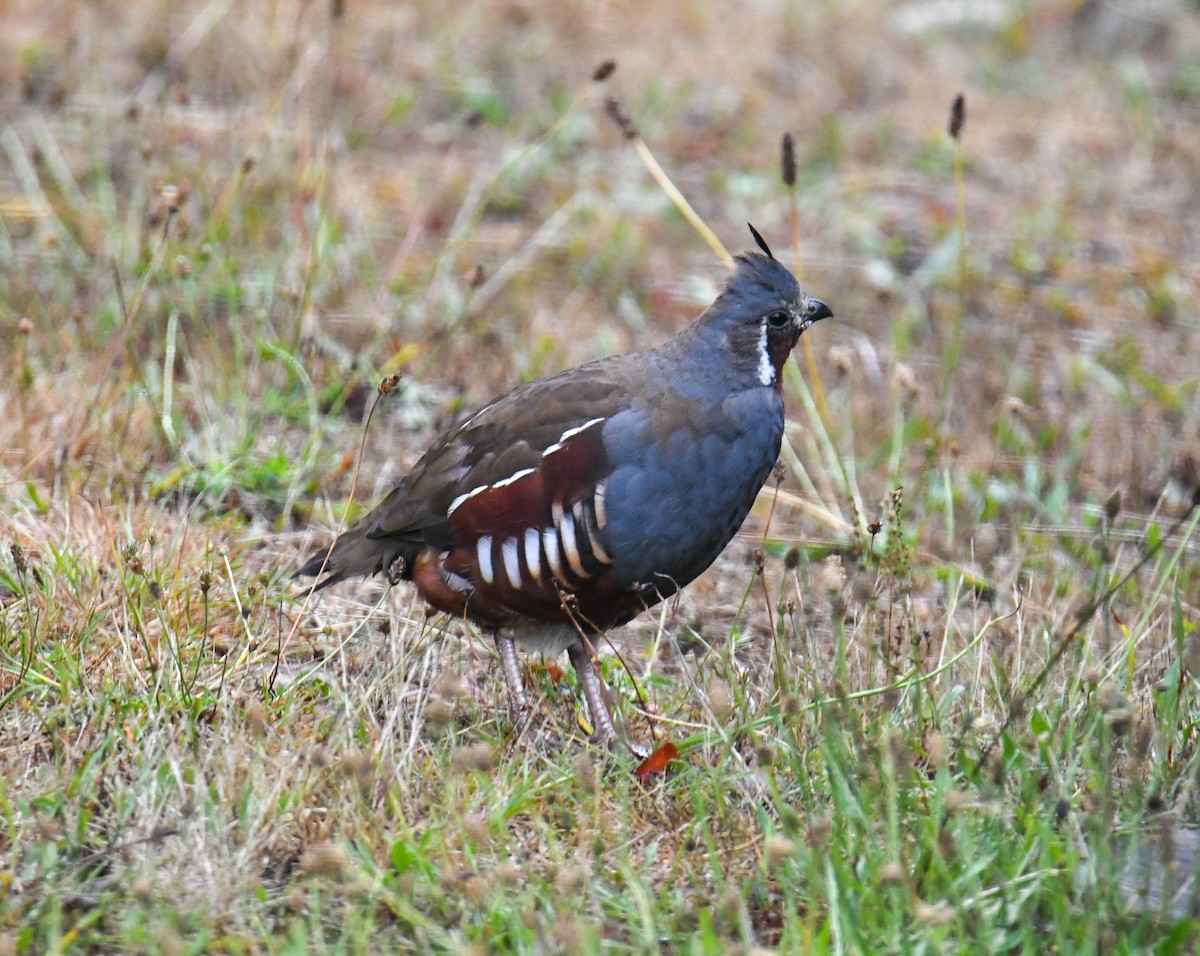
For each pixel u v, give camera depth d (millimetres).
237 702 8938
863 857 7715
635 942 7363
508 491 9242
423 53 19547
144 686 8930
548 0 21047
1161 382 15000
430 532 9562
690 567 9531
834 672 9406
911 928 7227
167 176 15336
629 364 9508
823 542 12070
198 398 12461
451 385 13719
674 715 9602
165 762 8164
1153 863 7688
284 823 7926
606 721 9445
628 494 9156
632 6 21469
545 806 8430
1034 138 20141
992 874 7648
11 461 11555
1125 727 8094
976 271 16844
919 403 14430
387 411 13195
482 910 7426
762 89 20469
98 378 12625
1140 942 7180
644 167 18391
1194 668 8594
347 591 10844
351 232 15867
